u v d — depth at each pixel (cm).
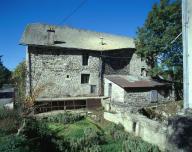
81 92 2598
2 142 823
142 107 2188
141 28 2638
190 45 983
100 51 2680
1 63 3469
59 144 1257
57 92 2477
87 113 2127
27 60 2375
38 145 1082
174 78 2714
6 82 3853
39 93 2356
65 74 2522
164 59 2567
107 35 3234
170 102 2569
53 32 2469
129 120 1684
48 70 2445
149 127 1428
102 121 1983
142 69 2998
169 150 1012
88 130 1579
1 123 1080
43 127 1378
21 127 1085
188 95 995
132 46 3100
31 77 2372
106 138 1566
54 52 2477
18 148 805
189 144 923
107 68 2759
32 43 2350
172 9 2439
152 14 2550
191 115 953
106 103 2372
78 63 2588
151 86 2492
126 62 2903
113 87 2523
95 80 2678
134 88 2405
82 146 1356
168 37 2422
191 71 980
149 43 2553
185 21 1000
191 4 980
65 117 1897
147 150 1273
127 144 1371
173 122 998
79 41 2767
